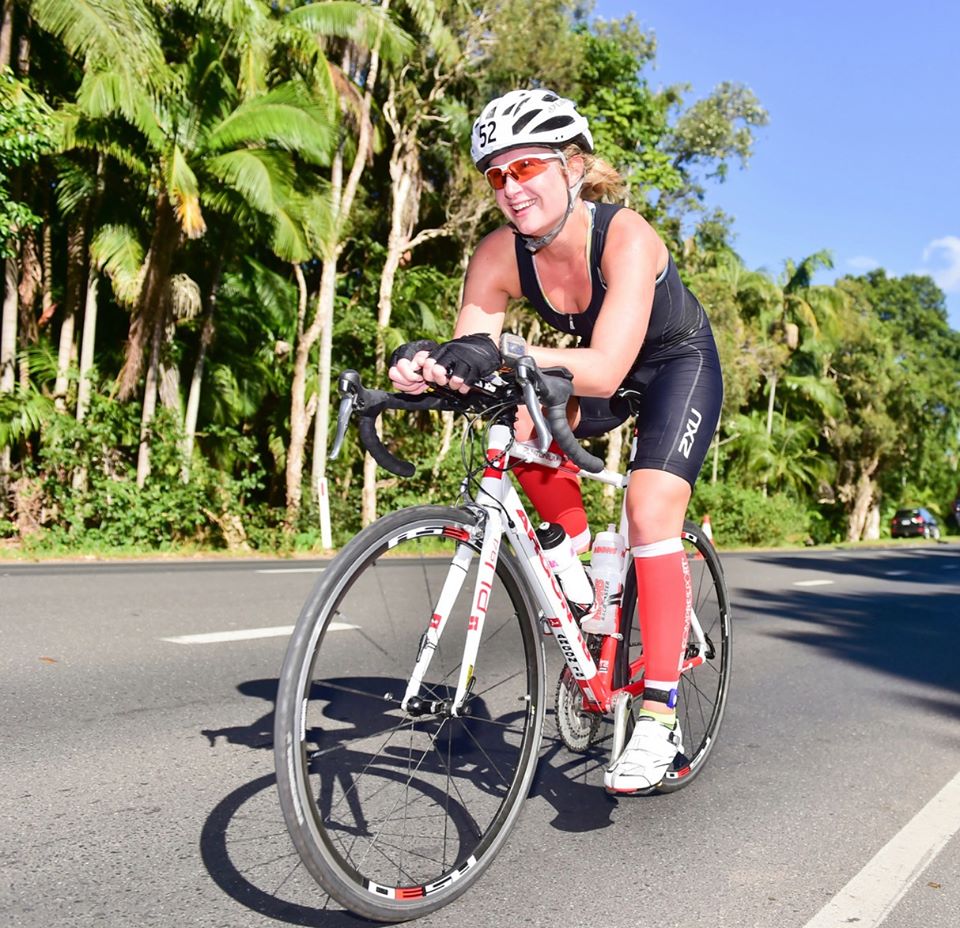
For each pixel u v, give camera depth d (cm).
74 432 1298
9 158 1102
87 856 228
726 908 221
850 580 1250
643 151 2194
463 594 215
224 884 216
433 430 2003
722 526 2775
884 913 222
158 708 366
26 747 310
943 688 508
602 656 264
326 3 1505
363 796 222
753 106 2330
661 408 256
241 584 802
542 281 247
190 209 1230
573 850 251
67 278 1511
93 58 1187
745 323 3153
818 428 4047
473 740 238
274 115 1310
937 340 6075
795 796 307
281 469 1977
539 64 1820
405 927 202
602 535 271
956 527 6250
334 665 240
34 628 524
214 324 1727
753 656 577
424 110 1855
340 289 2191
